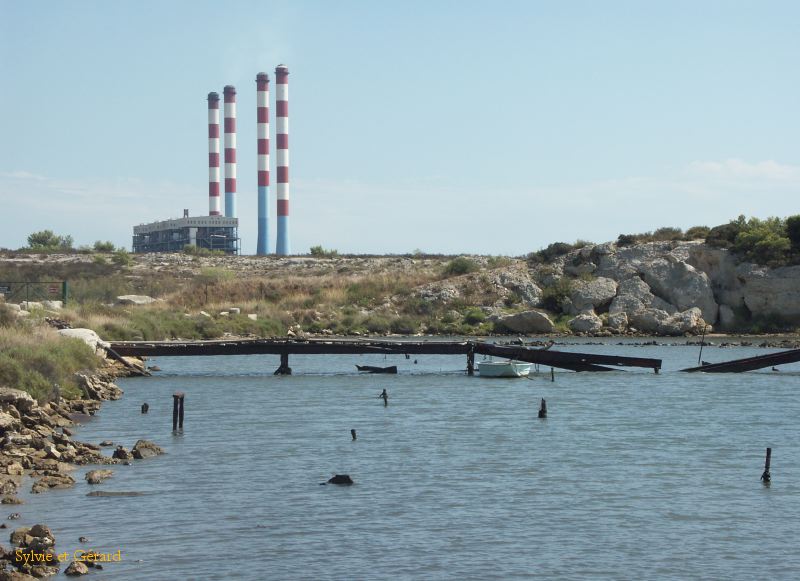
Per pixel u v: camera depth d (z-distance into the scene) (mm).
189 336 95500
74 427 47531
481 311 122562
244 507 32156
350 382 69688
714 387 65812
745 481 36250
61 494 33344
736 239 122562
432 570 26281
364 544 28422
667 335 114000
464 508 32219
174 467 38062
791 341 103875
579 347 98750
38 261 164500
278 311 118375
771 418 51438
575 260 129125
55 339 62719
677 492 34469
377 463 39156
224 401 58312
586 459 40125
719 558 27438
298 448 42344
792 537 29312
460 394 62219
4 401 43281
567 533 29578
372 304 126875
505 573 26109
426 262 161125
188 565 26531
